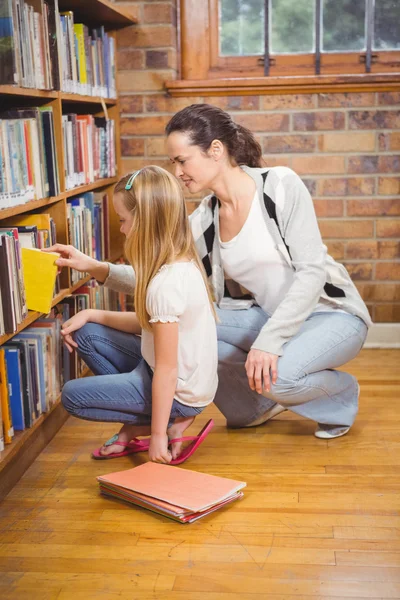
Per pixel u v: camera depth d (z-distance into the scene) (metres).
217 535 1.82
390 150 3.33
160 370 2.00
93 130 3.05
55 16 2.30
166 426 2.04
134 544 1.79
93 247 2.99
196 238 2.34
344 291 2.35
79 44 2.79
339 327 2.31
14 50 1.88
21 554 1.75
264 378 2.18
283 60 3.44
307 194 2.22
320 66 3.41
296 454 2.28
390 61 3.38
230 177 2.21
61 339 2.48
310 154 3.37
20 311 2.04
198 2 3.41
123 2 3.31
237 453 2.30
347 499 1.99
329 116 3.32
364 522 1.87
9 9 1.86
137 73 3.37
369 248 3.42
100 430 2.53
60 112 2.45
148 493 1.94
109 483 2.02
